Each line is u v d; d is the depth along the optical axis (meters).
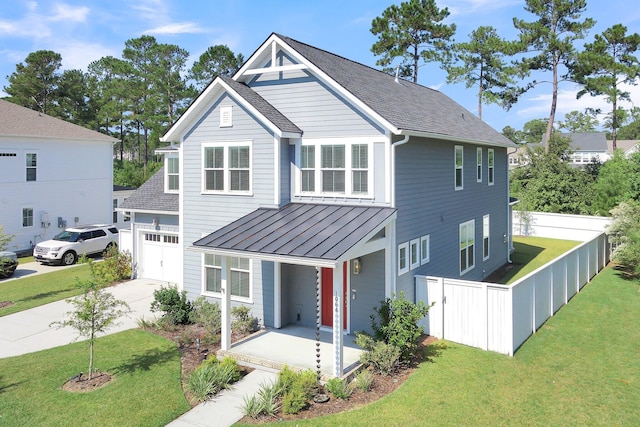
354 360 11.90
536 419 9.19
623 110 45.94
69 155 31.59
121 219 36.06
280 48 15.02
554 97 42.72
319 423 9.09
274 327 14.59
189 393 10.38
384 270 13.38
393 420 9.15
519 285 13.03
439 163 16.73
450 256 17.86
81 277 21.89
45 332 14.55
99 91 65.44
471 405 9.71
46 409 9.58
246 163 15.05
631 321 15.23
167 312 15.16
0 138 27.59
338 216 13.18
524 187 40.66
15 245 28.17
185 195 16.34
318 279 11.27
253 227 13.26
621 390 10.38
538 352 12.67
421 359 12.21
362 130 13.71
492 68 46.69
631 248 20.73
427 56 44.12
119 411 9.53
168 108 59.09
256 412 9.36
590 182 39.09
